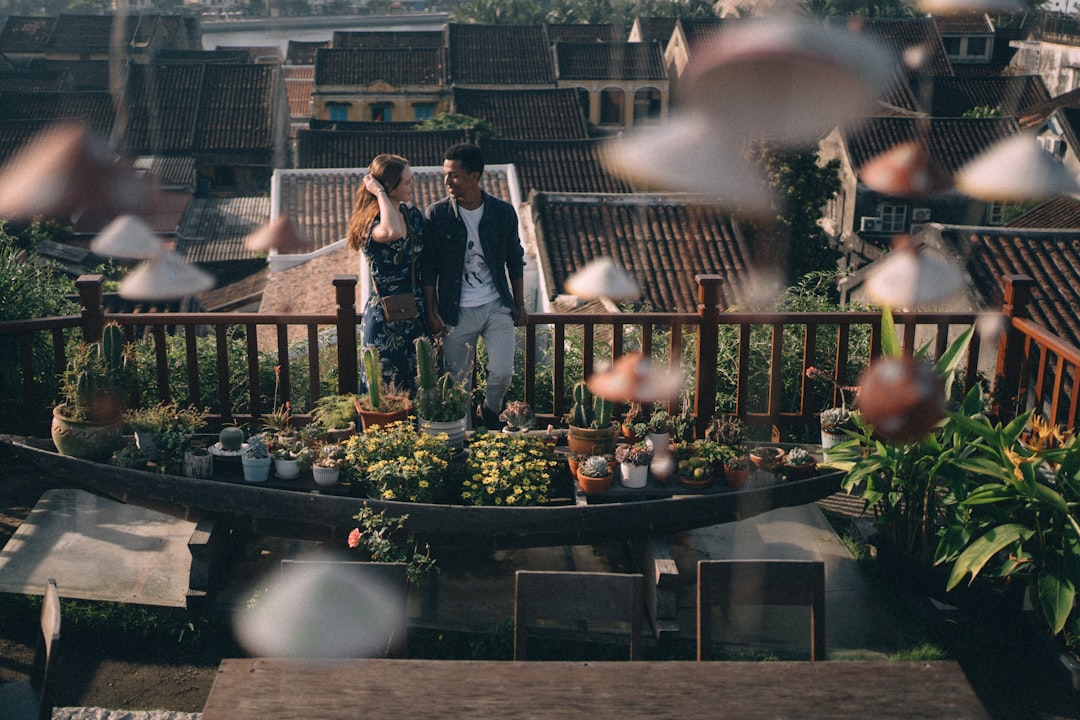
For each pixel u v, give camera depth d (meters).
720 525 4.44
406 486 3.81
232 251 21.92
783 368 5.64
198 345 6.25
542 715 2.29
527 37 40.38
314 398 4.79
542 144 26.45
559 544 3.76
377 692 2.36
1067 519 3.49
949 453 3.70
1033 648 3.62
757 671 2.45
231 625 3.71
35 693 2.64
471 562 4.13
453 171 4.18
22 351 4.60
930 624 3.79
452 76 38.72
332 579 2.77
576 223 14.31
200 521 3.87
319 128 31.61
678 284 12.90
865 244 20.09
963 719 2.28
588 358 4.68
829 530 4.39
